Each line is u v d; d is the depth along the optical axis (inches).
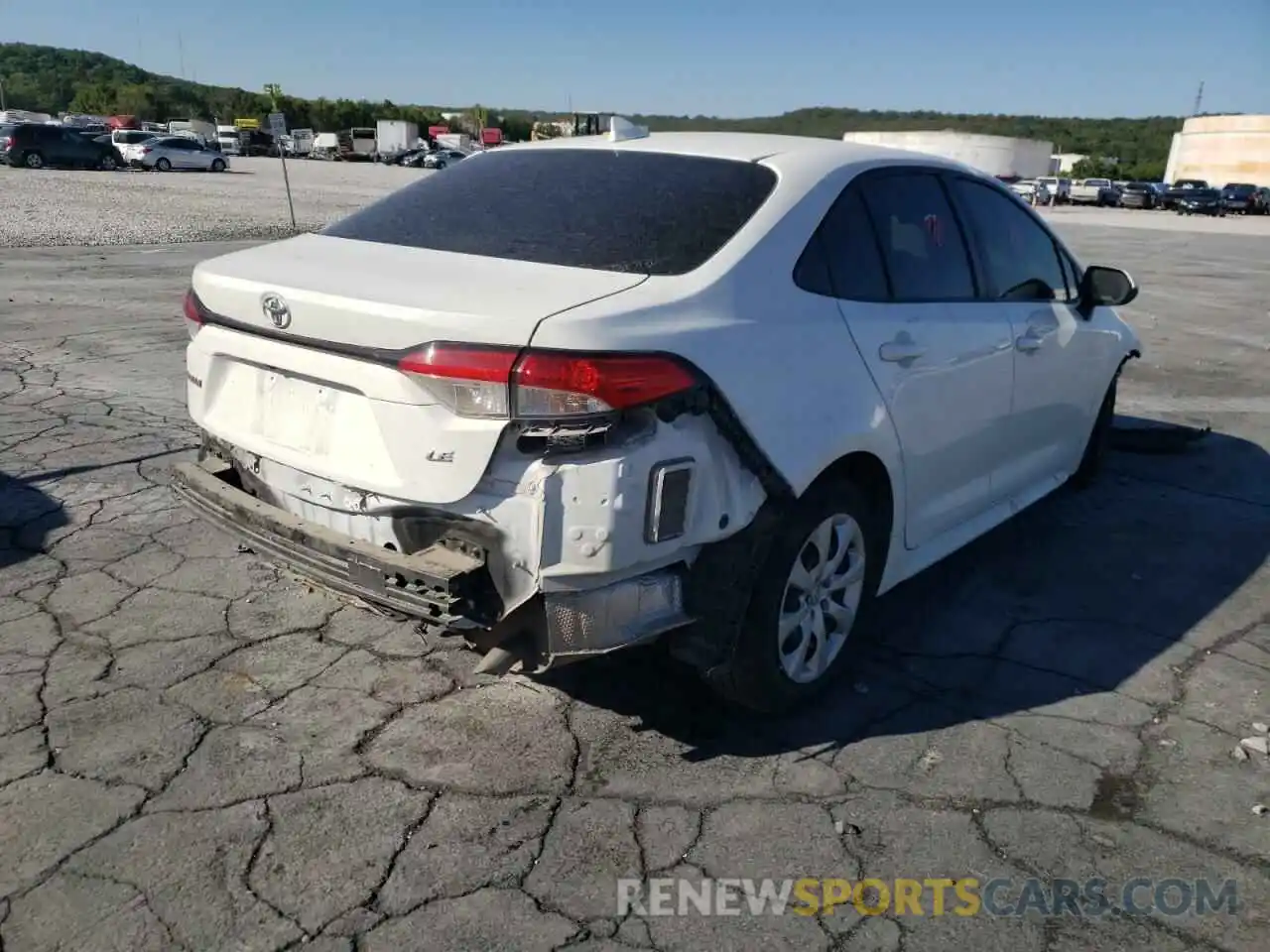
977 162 2842.0
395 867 102.1
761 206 124.7
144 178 1323.8
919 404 138.8
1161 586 176.9
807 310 122.6
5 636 143.6
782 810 113.1
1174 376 354.3
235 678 135.2
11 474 207.3
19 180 1142.3
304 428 114.8
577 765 119.7
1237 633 159.9
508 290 105.8
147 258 554.9
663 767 120.0
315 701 130.6
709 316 110.0
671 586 108.9
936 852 107.4
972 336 150.7
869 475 136.3
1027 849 108.3
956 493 158.7
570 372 96.6
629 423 100.9
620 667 141.3
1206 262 815.1
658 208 124.6
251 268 121.0
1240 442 270.8
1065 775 121.0
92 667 136.3
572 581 100.6
